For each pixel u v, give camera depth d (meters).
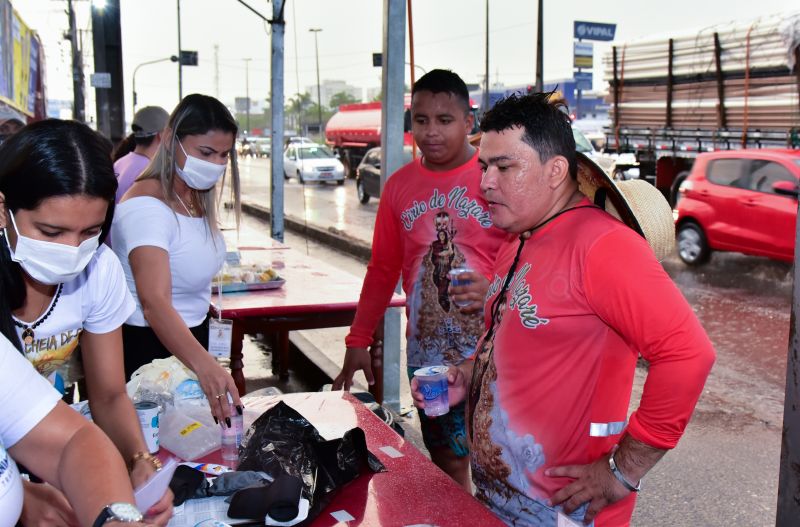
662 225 1.96
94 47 9.88
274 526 1.76
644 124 15.41
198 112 2.77
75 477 1.44
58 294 1.86
